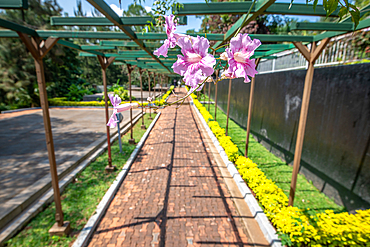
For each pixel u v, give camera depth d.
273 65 10.82
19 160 5.70
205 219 3.52
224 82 14.09
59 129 9.62
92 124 10.88
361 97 3.29
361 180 3.28
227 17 14.62
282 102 5.77
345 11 0.94
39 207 3.60
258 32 14.43
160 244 3.02
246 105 9.03
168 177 4.94
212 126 8.47
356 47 4.91
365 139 3.22
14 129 9.84
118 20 2.59
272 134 6.38
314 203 3.73
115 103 1.51
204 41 0.78
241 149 6.62
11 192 4.02
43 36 2.70
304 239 2.57
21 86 16.62
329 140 3.96
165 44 0.90
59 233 3.03
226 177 4.86
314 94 4.41
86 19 2.71
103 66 4.74
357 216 2.71
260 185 3.79
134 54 5.13
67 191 4.17
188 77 0.78
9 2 1.96
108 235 3.17
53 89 20.75
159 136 8.46
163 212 3.69
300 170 4.89
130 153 6.33
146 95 22.19
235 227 3.35
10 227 3.10
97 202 3.82
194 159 6.04
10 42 15.55
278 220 2.88
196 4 2.10
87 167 5.29
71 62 23.16
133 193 4.27
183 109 15.80
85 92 22.53
